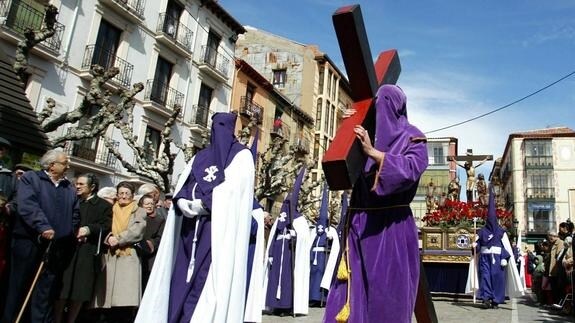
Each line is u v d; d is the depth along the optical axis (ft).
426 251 39.93
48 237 15.67
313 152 112.78
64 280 17.31
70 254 17.56
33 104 53.98
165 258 12.02
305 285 30.19
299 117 109.40
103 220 18.60
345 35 8.98
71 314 18.15
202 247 11.95
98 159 63.05
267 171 59.00
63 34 57.93
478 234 36.37
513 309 34.24
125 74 66.33
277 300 29.14
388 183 8.69
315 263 36.86
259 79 95.04
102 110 38.27
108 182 63.77
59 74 57.26
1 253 16.53
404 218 9.49
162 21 72.79
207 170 12.52
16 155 24.52
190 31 78.64
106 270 18.94
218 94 85.30
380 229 9.47
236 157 12.73
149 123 70.79
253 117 52.75
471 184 49.44
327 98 119.55
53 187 16.97
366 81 9.38
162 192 50.60
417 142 9.44
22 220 15.94
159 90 73.56
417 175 8.93
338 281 9.71
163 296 11.75
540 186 155.84
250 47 121.49
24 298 16.07
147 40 70.79
